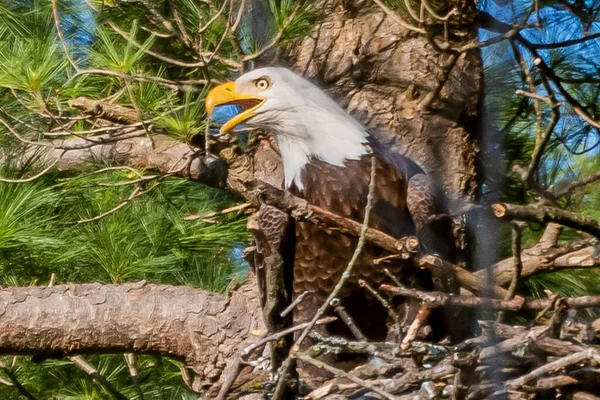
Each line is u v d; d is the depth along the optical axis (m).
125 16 11.62
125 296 10.81
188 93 11.39
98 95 11.55
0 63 10.84
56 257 12.12
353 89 11.70
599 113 12.61
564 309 9.01
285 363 8.66
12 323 10.58
